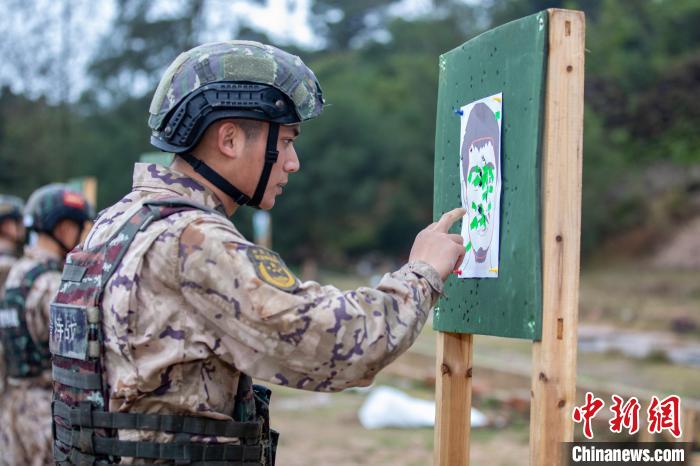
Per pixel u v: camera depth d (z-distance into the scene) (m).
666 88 27.23
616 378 11.81
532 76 2.24
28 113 36.75
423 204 46.03
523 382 10.88
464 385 2.72
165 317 1.96
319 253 46.25
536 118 2.21
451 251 2.18
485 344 15.87
